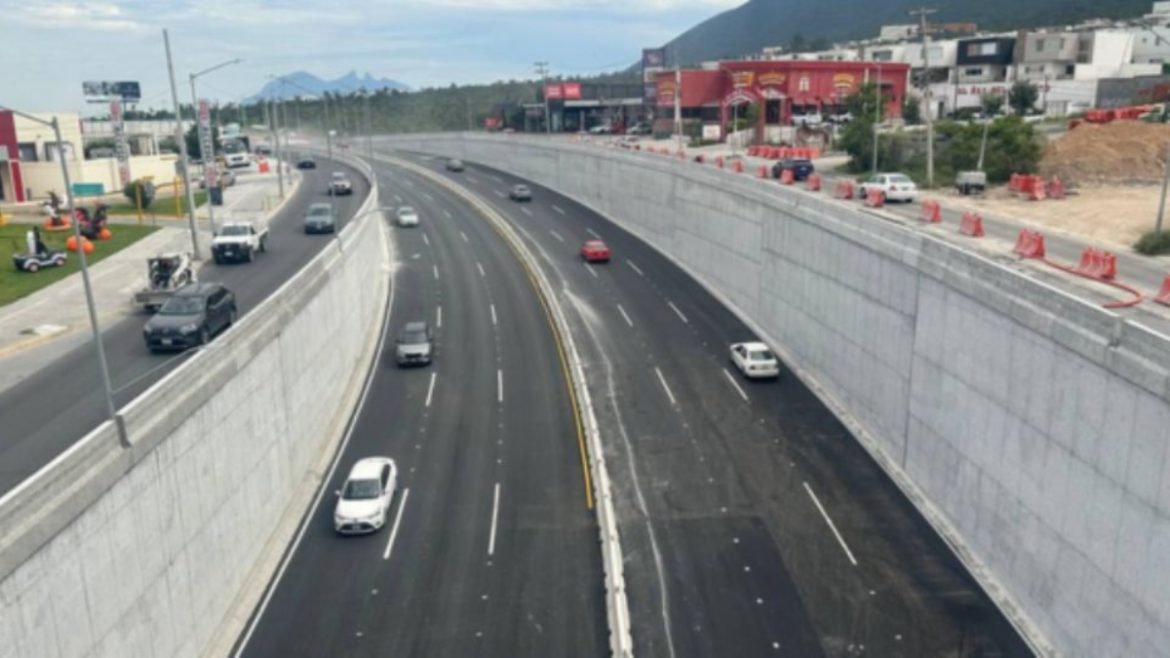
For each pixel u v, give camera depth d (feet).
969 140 190.80
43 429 76.54
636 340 150.61
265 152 438.81
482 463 106.63
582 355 143.33
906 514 93.40
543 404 124.26
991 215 142.41
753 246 158.61
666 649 72.02
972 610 76.84
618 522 92.38
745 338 151.74
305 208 225.15
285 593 80.12
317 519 93.81
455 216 258.57
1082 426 68.69
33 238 147.02
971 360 86.74
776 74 328.29
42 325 112.57
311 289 112.06
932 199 163.43
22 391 87.25
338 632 74.54
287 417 97.50
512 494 98.78
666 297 176.24
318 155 422.00
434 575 82.89
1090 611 67.56
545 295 177.58
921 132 226.58
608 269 197.36
